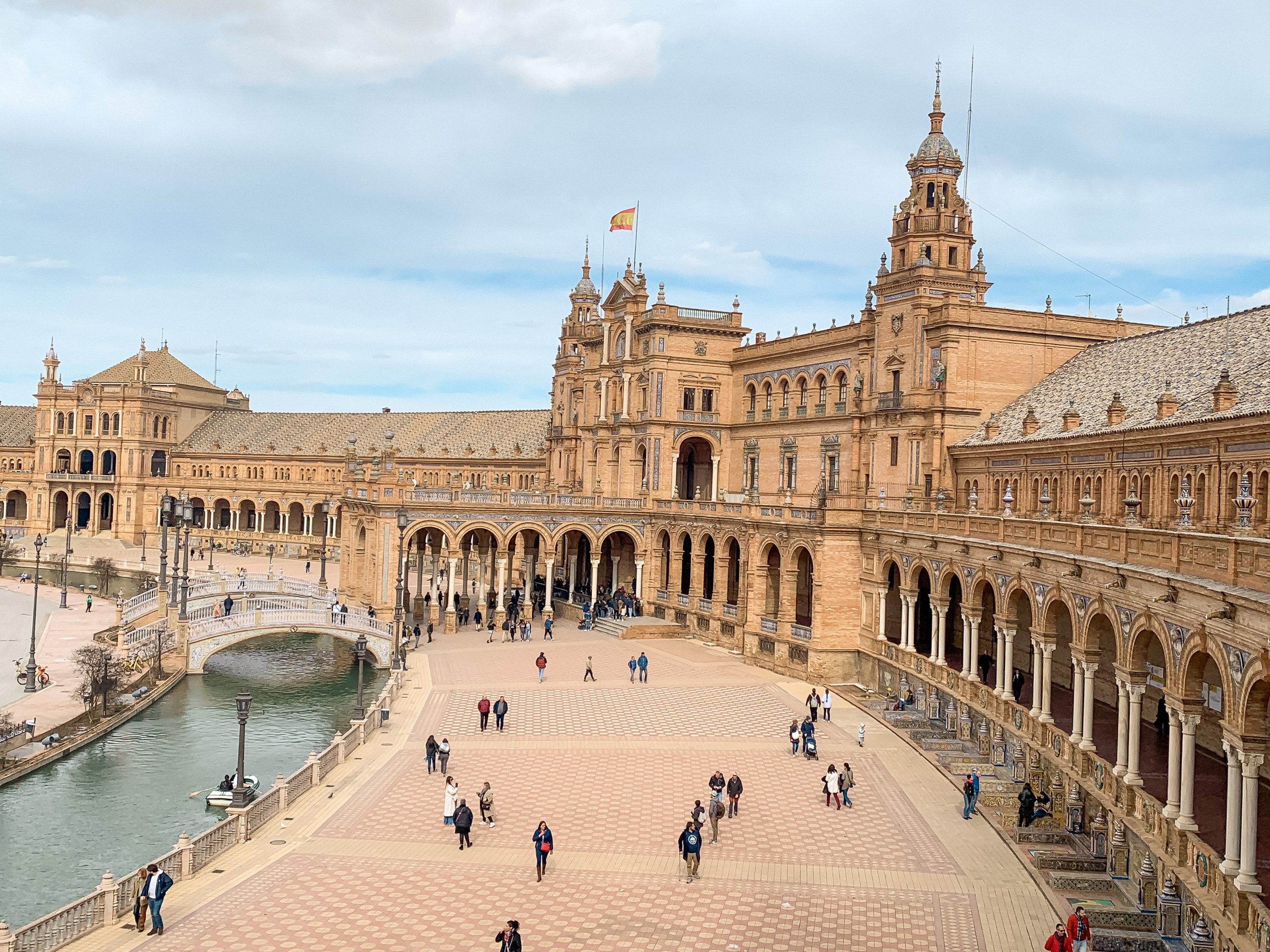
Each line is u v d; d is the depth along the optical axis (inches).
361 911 1326.3
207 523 6412.4
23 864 1612.9
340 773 1911.9
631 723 2288.4
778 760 2017.7
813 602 2741.1
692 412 3865.7
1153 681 1807.3
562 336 4785.9
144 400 6412.4
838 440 3312.0
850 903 1349.7
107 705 2450.8
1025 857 1477.6
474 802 1754.4
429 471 5915.4
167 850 1674.5
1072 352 2935.5
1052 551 1685.5
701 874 1448.1
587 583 4015.8
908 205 3058.6
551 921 1298.0
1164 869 1267.2
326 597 3634.4
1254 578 1096.8
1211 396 1921.8
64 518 6589.6
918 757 2034.9
